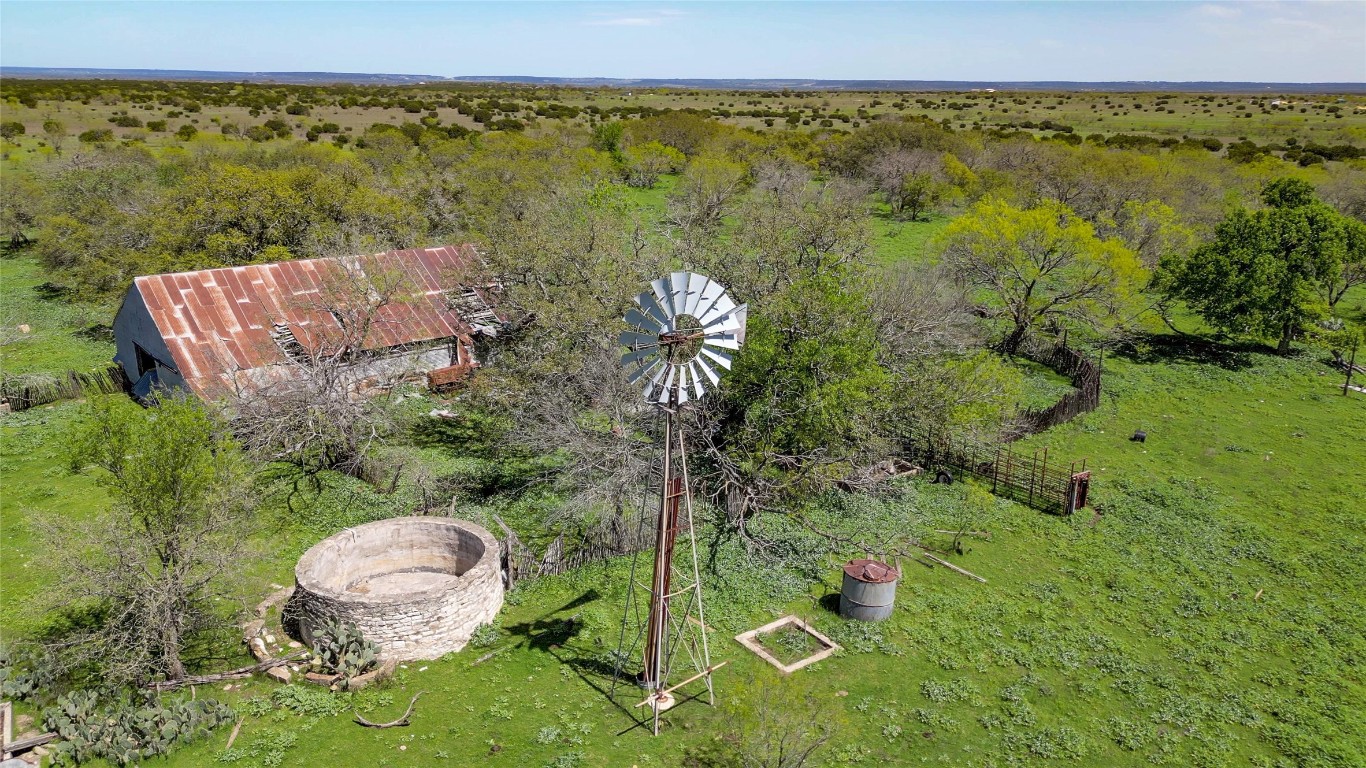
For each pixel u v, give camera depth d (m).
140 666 15.73
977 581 20.06
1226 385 33.12
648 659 16.03
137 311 28.67
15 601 18.47
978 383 24.84
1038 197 55.06
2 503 22.45
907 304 28.19
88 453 15.55
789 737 13.69
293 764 14.30
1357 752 14.81
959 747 14.92
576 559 20.22
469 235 41.62
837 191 56.56
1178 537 22.02
